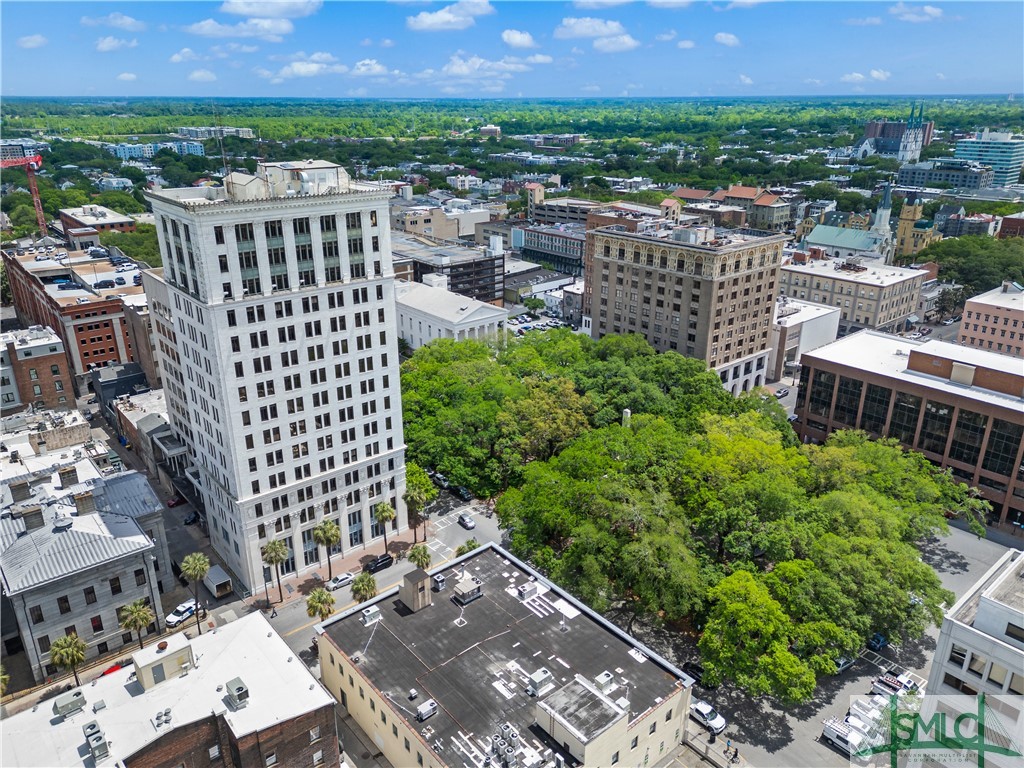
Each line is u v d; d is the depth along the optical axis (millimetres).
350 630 90188
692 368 162375
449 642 87875
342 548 127688
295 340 110250
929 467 131875
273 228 103250
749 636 89062
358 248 113812
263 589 118500
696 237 180625
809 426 169000
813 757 85938
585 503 109375
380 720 81312
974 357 155250
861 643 90375
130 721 72562
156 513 113562
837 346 171000
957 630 66938
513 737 71625
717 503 107125
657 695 80188
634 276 192000
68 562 97750
